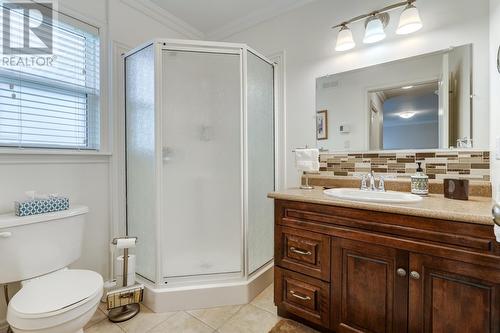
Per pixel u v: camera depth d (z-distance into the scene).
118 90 1.97
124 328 1.48
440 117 1.58
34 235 1.35
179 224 1.84
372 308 1.22
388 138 1.77
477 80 1.46
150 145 1.77
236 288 1.73
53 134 1.67
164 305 1.64
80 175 1.77
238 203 1.85
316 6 2.06
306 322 1.50
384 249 1.18
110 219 1.93
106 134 1.91
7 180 1.44
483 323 0.96
